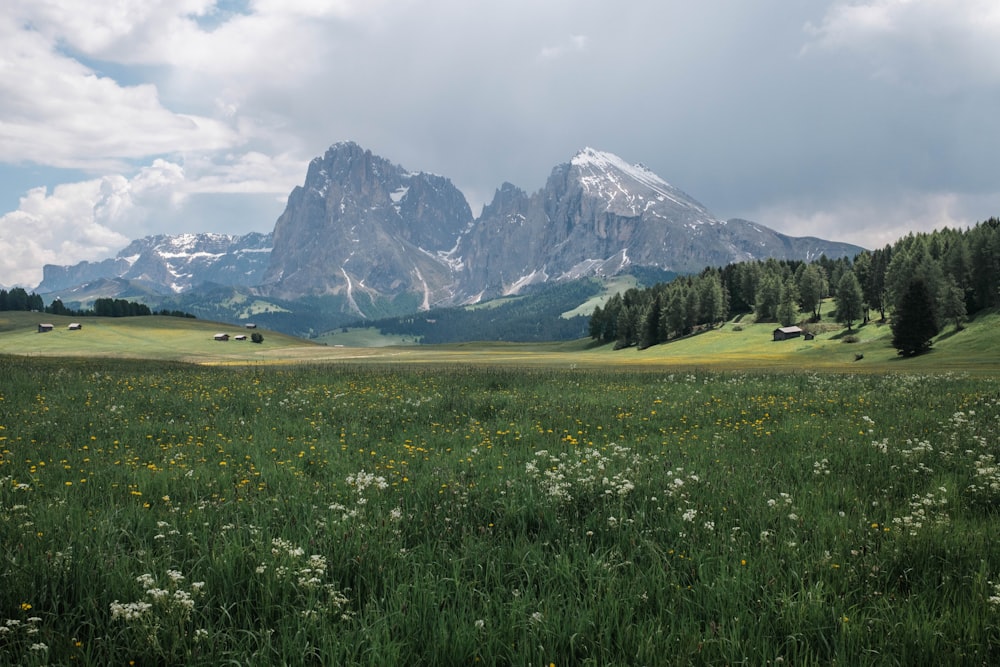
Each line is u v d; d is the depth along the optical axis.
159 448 12.02
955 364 70.69
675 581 5.39
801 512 7.36
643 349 172.75
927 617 4.77
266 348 172.25
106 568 5.50
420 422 16.22
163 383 25.53
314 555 5.48
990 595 5.07
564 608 4.91
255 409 18.31
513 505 7.66
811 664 4.23
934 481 8.84
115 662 4.34
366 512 7.35
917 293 100.38
